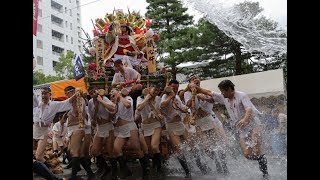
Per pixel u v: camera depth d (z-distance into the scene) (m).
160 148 6.66
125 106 5.52
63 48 48.00
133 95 6.91
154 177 5.77
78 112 5.59
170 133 5.90
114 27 8.91
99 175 6.37
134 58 9.07
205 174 5.71
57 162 7.41
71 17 50.62
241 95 4.91
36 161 4.64
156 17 17.61
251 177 4.84
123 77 7.24
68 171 7.80
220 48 15.39
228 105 5.09
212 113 5.94
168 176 5.80
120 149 5.68
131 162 8.55
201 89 5.60
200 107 5.79
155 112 5.82
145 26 9.95
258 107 9.00
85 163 6.10
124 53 9.08
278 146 5.74
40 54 42.62
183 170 6.36
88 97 6.84
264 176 4.76
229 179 4.95
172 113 5.84
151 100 5.83
